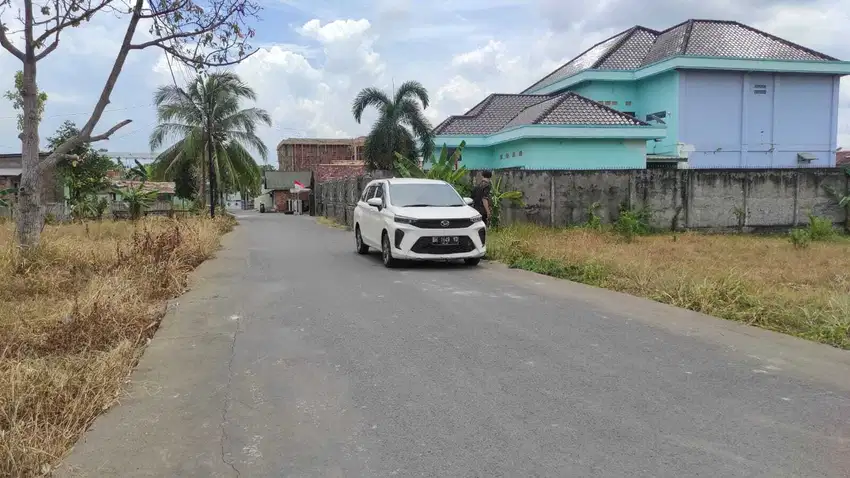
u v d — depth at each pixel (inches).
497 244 480.1
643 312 269.1
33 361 183.3
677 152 1221.7
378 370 189.5
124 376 182.1
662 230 689.6
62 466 128.0
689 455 131.4
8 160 1130.7
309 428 147.0
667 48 1304.1
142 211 936.9
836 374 183.9
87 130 377.1
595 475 123.0
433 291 323.3
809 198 711.1
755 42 1306.6
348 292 321.4
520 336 228.4
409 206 429.7
